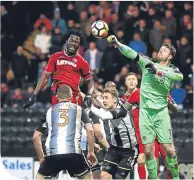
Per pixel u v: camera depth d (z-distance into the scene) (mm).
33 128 43125
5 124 43375
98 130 27688
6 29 47062
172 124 43000
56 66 26484
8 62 45812
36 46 46188
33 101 26734
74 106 23594
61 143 23188
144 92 25609
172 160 26000
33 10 47469
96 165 29172
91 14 46500
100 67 43812
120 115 26109
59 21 46156
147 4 46500
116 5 47625
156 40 44594
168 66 25656
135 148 26953
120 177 26875
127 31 44969
